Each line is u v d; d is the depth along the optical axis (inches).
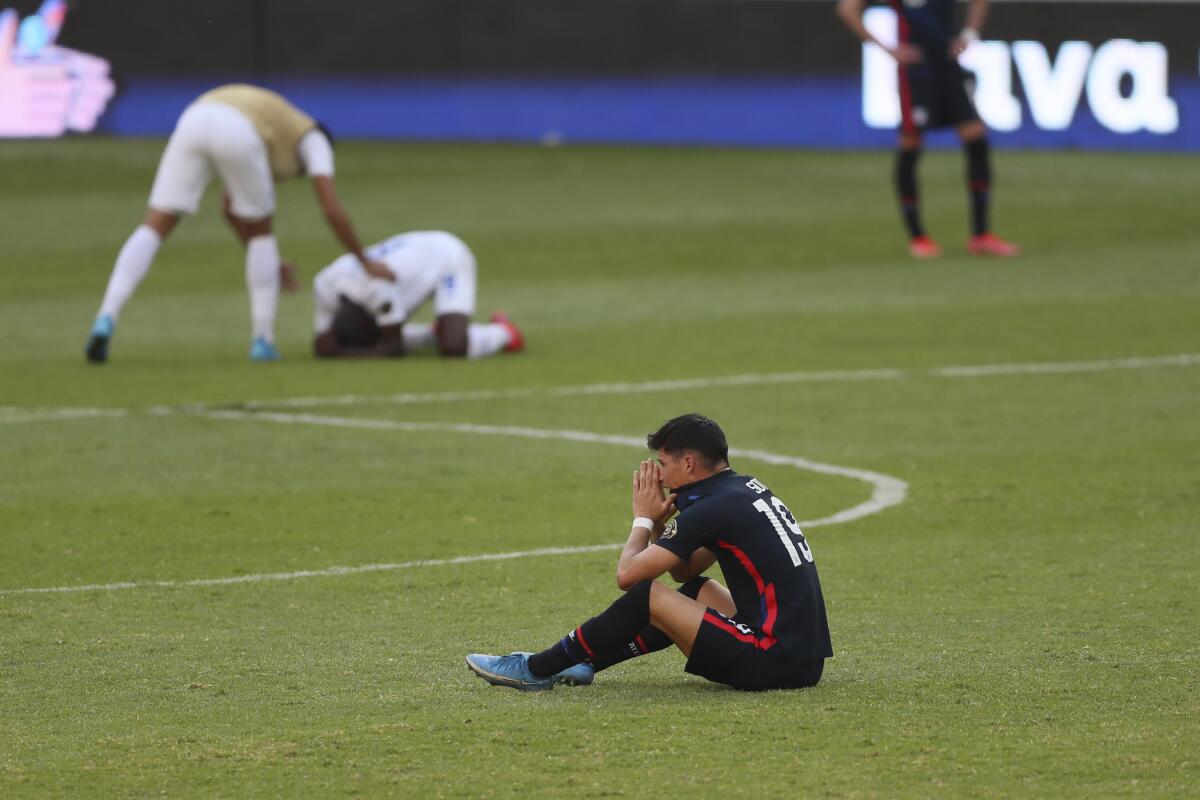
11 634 772.0
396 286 1707.7
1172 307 2021.4
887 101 3914.9
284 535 987.3
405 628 784.3
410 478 1155.3
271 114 1656.0
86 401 1459.2
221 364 1679.4
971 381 1556.3
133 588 862.5
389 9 3927.2
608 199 3073.3
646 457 1227.9
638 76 3976.4
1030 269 2373.3
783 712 644.1
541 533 994.1
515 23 3961.6
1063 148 3890.3
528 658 681.0
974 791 556.1
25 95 3735.2
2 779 571.8
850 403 1449.3
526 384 1549.0
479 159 3612.2
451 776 573.9
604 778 570.9
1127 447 1253.7
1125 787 559.2
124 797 555.8
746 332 1883.6
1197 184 3238.2
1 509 1056.2
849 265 2450.8
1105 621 788.0
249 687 686.5
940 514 1041.5
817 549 952.3
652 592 665.0
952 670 705.0
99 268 2431.1
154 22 3786.9
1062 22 3860.7
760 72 3951.8
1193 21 3833.7
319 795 557.0
